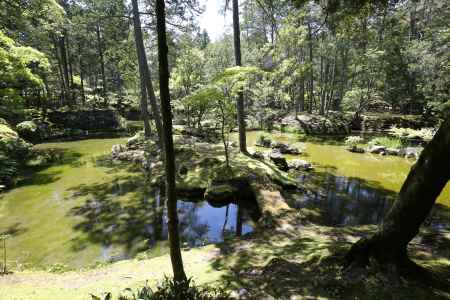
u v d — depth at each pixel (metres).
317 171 14.66
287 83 26.45
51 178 13.65
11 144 15.27
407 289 3.92
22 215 9.58
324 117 28.20
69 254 7.21
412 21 26.88
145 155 16.61
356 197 11.10
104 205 10.42
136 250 7.42
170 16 17.83
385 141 20.61
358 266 4.51
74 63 34.88
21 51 11.17
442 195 11.02
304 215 8.94
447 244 6.14
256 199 9.98
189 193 11.35
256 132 27.11
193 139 19.58
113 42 24.91
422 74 25.92
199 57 24.42
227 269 5.49
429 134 22.23
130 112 35.72
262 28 32.50
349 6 6.43
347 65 28.47
